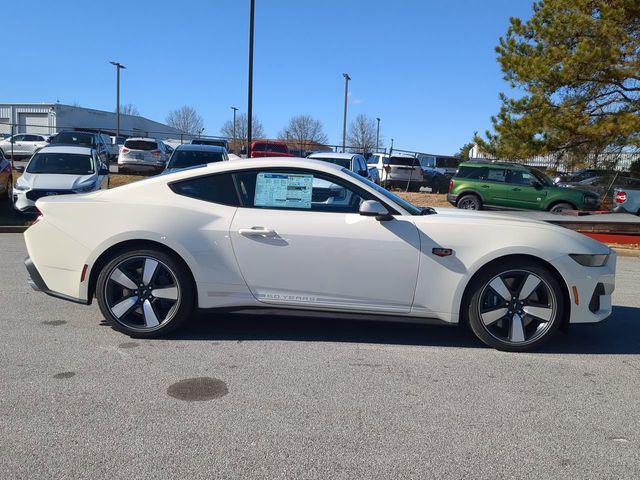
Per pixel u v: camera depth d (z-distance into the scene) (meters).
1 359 4.39
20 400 3.67
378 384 4.08
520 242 4.65
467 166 17.67
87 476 2.84
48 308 5.82
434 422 3.52
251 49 18.52
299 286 4.77
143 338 4.93
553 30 18.38
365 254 4.70
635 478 2.94
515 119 19.42
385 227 4.72
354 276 4.73
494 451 3.18
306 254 4.73
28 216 13.49
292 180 4.91
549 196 16.55
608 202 20.55
